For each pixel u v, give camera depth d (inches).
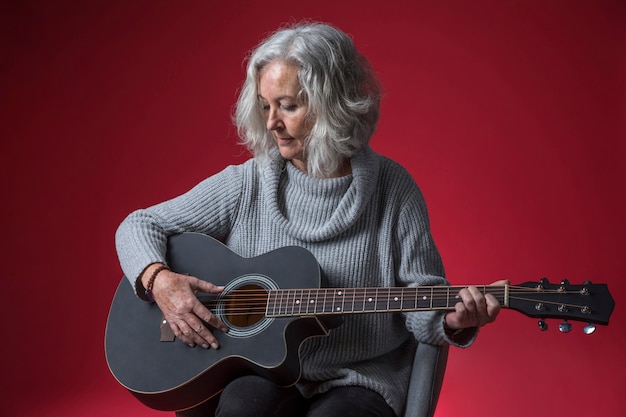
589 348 164.2
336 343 80.7
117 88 182.5
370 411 74.3
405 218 82.2
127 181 181.8
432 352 77.6
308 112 78.4
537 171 183.6
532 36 182.7
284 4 185.6
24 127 177.9
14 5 178.9
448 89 185.5
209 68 184.7
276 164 84.4
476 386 151.1
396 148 187.0
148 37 183.6
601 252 181.0
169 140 183.8
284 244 83.7
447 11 184.7
